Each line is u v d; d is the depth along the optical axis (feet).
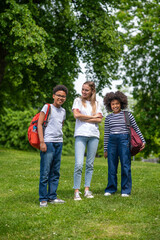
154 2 53.31
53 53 41.75
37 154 60.85
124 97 18.47
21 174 27.81
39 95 50.96
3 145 91.50
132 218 13.16
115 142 18.40
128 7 53.98
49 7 48.80
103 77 47.21
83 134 17.16
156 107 57.72
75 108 17.43
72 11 43.50
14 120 88.17
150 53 57.26
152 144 59.52
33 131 15.43
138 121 57.31
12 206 15.64
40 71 46.09
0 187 21.22
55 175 16.26
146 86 59.31
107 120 19.03
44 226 12.39
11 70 48.47
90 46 46.19
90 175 17.89
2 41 40.45
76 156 17.08
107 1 48.24
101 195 18.07
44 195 15.49
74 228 12.02
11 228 12.20
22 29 37.76
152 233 11.37
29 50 39.24
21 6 39.24
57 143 15.83
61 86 15.80
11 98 63.10
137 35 53.62
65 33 47.50
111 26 45.47
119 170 32.35
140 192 19.04
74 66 48.57
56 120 15.72
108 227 12.10
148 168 35.73
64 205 15.53
